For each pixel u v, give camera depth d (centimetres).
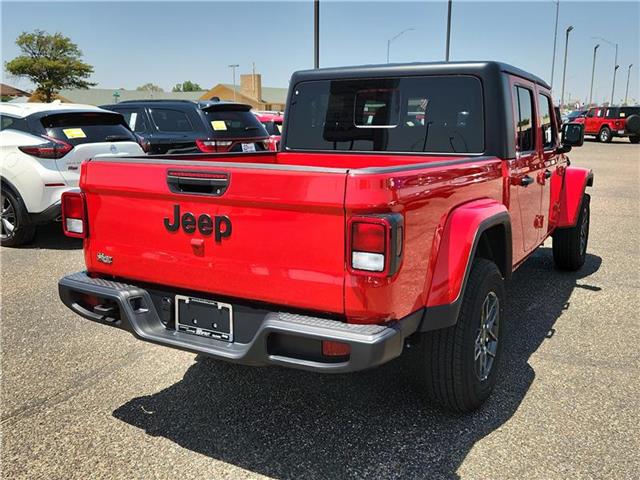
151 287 324
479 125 404
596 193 1305
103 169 320
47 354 428
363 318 260
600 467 289
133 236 317
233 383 382
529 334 463
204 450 308
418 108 428
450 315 295
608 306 531
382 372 392
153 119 948
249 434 322
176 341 301
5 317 502
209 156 426
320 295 264
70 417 342
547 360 414
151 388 377
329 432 323
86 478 286
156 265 311
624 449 304
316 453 304
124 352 432
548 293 569
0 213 757
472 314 315
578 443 309
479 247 367
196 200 289
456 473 285
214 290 294
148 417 342
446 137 418
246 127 980
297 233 265
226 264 287
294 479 283
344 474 286
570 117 4106
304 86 481
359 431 323
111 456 304
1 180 740
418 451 304
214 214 286
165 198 300
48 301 545
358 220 249
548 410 344
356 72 450
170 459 301
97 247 333
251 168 270
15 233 752
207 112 935
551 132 532
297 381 382
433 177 287
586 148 2903
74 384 382
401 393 364
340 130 468
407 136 435
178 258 302
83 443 315
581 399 357
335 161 471
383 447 308
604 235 855
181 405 355
